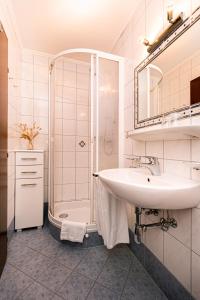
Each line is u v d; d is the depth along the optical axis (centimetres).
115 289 113
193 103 92
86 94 250
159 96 120
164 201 77
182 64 100
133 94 158
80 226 155
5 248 137
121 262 139
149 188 73
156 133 94
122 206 136
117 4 151
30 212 195
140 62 146
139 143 147
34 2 150
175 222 104
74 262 139
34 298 105
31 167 195
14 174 188
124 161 174
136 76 148
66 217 207
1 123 127
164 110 115
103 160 168
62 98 237
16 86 198
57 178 234
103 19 168
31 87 229
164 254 114
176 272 103
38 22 173
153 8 129
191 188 77
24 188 193
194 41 92
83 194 247
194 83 92
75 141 244
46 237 178
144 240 136
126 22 172
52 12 161
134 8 155
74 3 150
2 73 129
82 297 107
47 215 222
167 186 74
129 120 165
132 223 154
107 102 171
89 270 130
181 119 98
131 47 164
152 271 124
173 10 104
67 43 208
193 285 91
